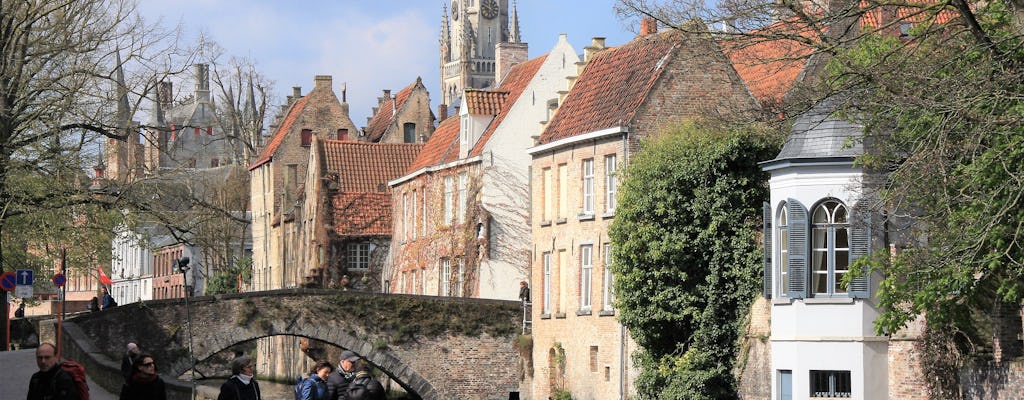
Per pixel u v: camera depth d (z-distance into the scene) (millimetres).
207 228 94250
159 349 57594
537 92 65312
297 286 86750
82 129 52125
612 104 53469
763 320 43938
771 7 33469
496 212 64750
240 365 26219
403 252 74750
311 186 82250
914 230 33344
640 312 47219
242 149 110312
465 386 61188
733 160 45781
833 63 33906
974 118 28406
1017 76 27844
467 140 66750
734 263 45688
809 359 40062
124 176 57531
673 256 46250
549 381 56969
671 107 51531
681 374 45781
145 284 138250
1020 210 28172
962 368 35812
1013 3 29094
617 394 50688
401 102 96062
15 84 50469
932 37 31156
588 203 54094
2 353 52281
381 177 80438
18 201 50875
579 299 54219
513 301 61750
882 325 31844
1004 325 34594
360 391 30391
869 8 30922
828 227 39938
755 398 44062
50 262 63562
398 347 60906
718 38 34688
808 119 40344
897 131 31172
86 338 50375
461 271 66750
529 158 65062
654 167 46812
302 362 81438
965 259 29281
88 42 51469
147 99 53469
